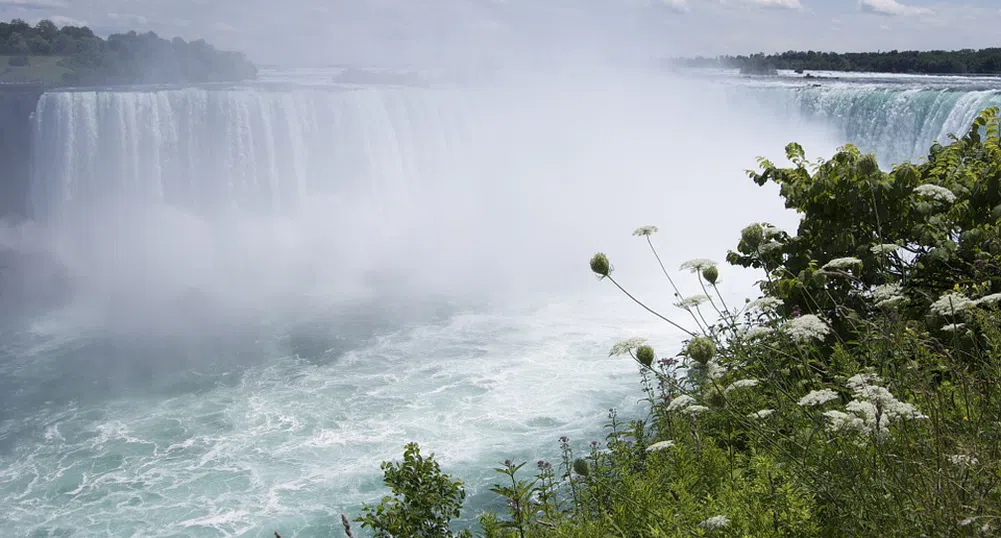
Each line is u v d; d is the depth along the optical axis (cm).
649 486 458
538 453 1717
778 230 644
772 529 356
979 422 338
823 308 606
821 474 359
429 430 1872
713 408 414
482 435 1830
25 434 1933
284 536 1455
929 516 309
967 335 461
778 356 498
